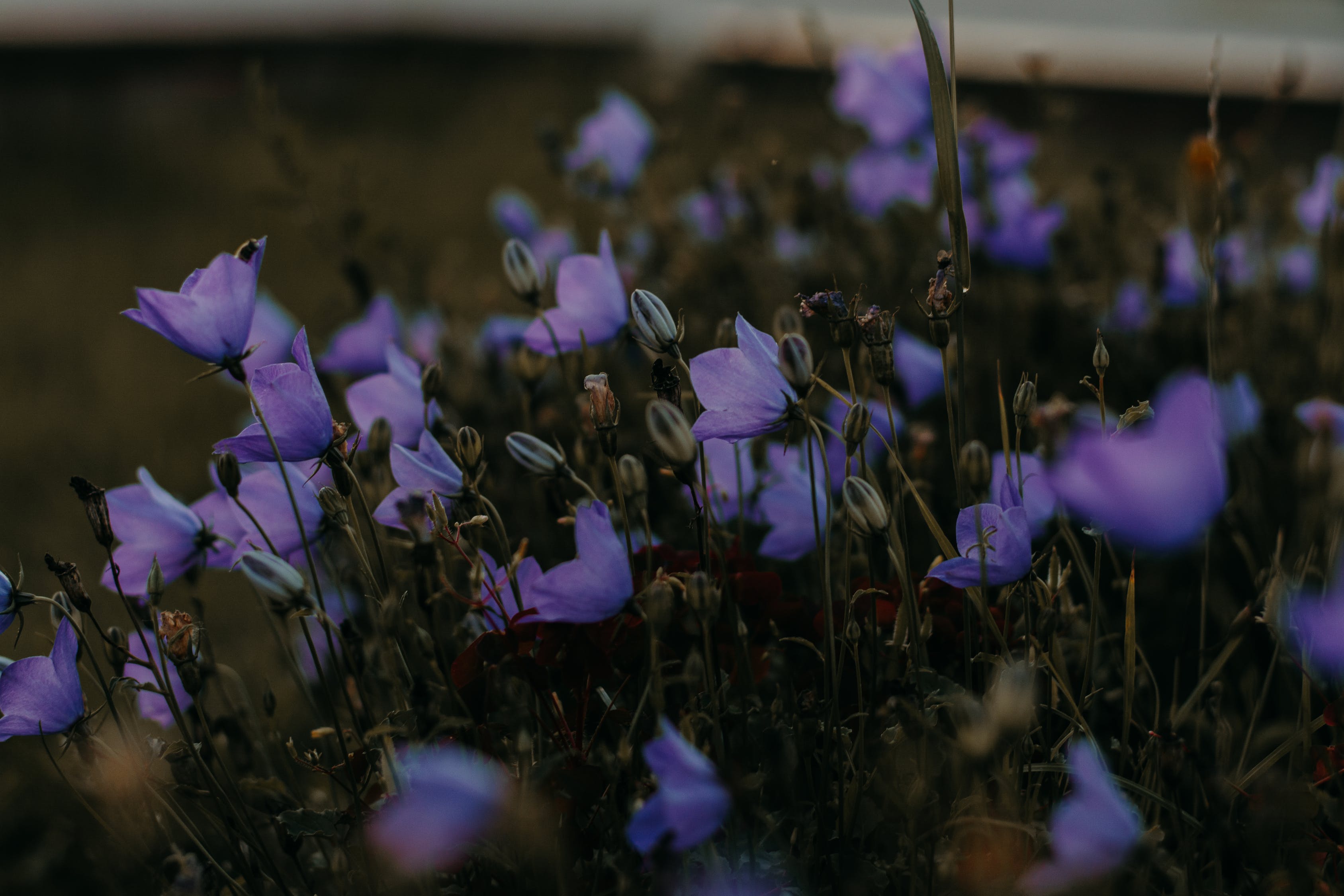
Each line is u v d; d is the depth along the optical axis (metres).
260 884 0.44
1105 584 0.56
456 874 0.43
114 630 0.45
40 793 0.59
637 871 0.42
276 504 0.47
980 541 0.40
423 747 0.40
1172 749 0.41
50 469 0.96
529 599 0.44
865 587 0.45
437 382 0.48
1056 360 0.72
